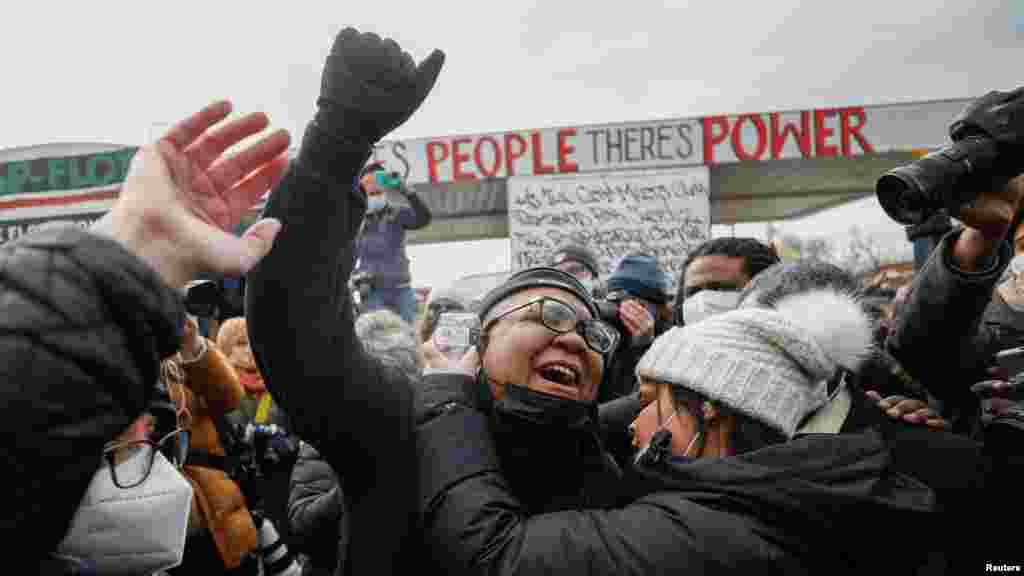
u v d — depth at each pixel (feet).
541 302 4.68
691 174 23.58
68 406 1.60
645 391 4.61
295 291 3.62
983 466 4.40
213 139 2.31
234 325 10.69
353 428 4.10
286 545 9.47
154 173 2.12
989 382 4.91
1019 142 3.17
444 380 4.72
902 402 4.91
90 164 18.52
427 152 25.58
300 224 3.52
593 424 4.81
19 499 1.59
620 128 24.77
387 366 4.64
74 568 3.56
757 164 26.20
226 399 8.03
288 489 10.88
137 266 1.77
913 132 24.86
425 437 4.37
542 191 23.94
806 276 5.00
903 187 3.15
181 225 2.06
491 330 4.82
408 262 18.72
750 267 7.69
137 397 1.77
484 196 26.21
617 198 23.72
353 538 4.32
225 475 8.05
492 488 4.08
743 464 3.89
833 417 4.41
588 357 4.77
